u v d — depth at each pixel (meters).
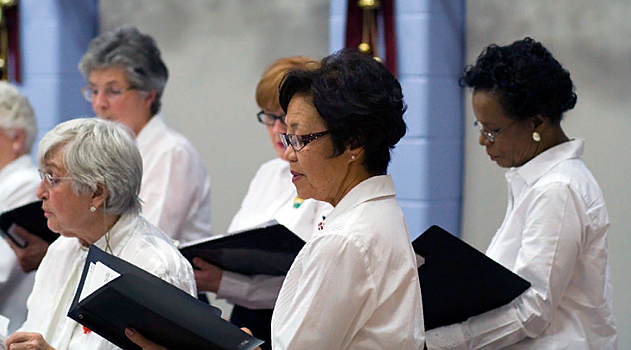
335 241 5.90
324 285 5.82
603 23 12.85
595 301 8.23
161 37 16.28
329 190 6.30
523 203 8.40
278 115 10.07
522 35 13.45
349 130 5.99
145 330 6.41
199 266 9.55
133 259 7.61
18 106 11.89
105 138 7.71
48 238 10.66
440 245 7.45
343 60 6.13
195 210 12.09
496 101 8.37
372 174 6.29
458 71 13.85
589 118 12.98
